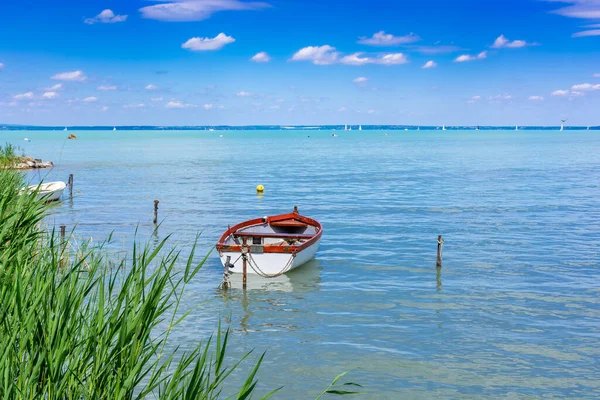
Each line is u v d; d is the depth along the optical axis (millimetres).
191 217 34062
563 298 18375
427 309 17344
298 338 14969
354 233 29312
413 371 13047
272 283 20156
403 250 25297
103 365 4906
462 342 14750
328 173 66000
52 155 101125
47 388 4703
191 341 14414
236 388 12102
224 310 17125
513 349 14312
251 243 23375
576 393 12102
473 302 17984
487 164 81750
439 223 32219
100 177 59312
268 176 61781
